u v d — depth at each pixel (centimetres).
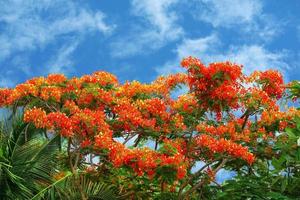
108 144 1103
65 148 1227
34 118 1108
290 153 954
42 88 1250
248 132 1218
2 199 1103
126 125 1211
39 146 1141
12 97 1246
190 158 1184
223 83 1102
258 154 1200
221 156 1144
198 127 1236
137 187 1206
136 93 1341
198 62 1103
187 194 1152
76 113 1121
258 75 1240
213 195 1161
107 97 1261
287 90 1224
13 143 1145
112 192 1168
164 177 1020
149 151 1067
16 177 1080
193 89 1126
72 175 1133
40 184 1142
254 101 1198
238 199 1073
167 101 1349
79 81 1301
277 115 1201
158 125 1249
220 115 1192
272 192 1020
